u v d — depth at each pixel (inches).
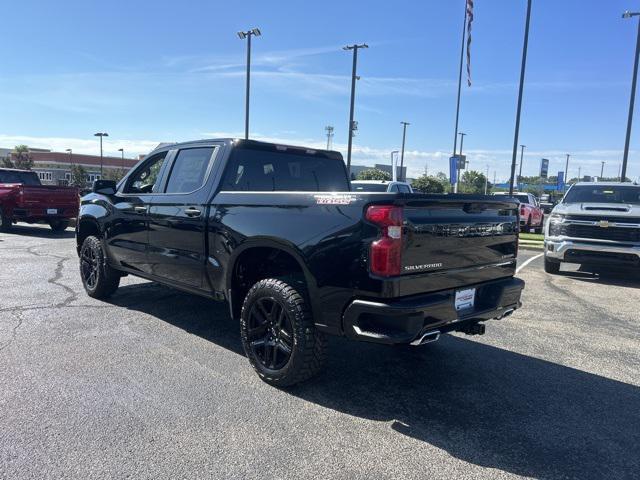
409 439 125.4
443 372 171.9
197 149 198.4
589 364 183.8
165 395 145.3
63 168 3511.3
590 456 120.2
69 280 300.8
